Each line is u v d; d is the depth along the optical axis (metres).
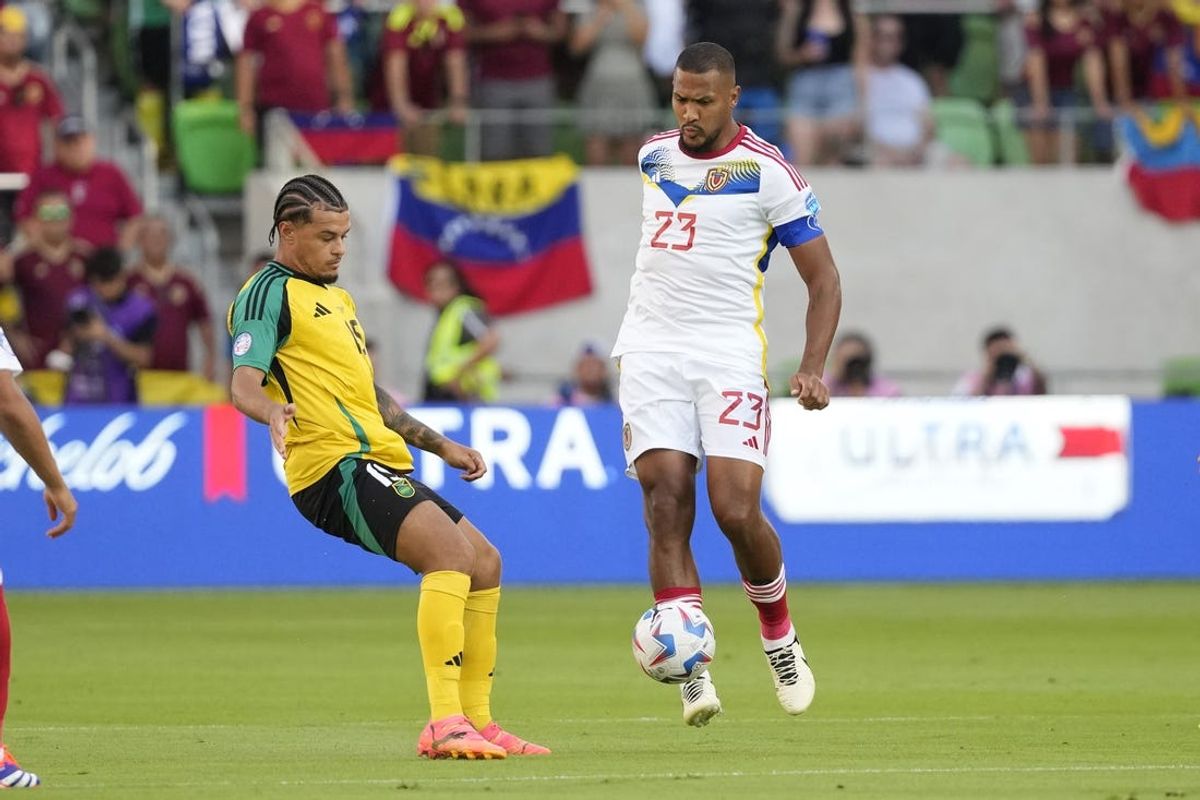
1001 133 68.94
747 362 24.05
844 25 66.94
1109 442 56.16
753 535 23.92
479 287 65.69
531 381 65.25
